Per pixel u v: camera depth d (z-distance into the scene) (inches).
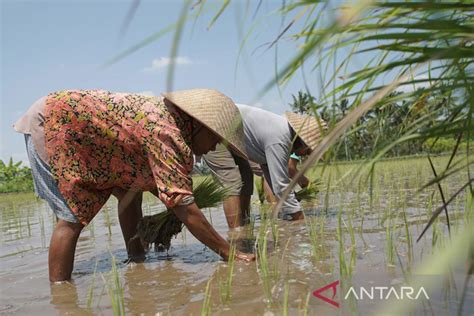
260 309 79.4
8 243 182.7
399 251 111.2
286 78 38.1
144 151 114.0
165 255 138.3
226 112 118.4
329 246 127.7
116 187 132.8
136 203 140.9
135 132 113.0
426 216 155.3
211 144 124.3
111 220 236.5
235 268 113.1
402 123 49.6
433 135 37.9
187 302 88.0
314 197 217.3
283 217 193.9
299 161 210.7
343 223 163.3
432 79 36.8
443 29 32.3
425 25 32.7
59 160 112.4
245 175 187.2
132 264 128.9
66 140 112.3
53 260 112.2
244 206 188.1
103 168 115.6
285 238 147.9
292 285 92.2
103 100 114.2
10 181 1465.3
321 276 97.0
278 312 76.9
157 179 113.8
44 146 113.7
